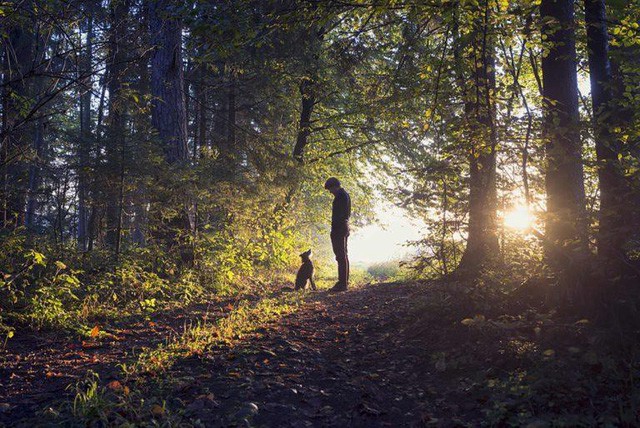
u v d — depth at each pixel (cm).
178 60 1164
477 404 415
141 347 594
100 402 396
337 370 516
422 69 783
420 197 601
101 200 946
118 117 998
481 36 623
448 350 532
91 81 796
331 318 745
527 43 638
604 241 482
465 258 624
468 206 588
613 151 542
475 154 593
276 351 569
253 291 1058
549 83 598
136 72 1366
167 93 1155
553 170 553
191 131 1934
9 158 911
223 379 476
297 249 1697
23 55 955
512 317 533
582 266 498
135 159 925
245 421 388
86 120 2070
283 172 1488
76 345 602
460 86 702
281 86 1678
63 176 938
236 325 680
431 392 454
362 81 1476
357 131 1764
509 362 468
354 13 845
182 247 1070
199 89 1741
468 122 577
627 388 388
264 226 1391
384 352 567
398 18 833
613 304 467
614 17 662
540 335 486
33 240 912
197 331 644
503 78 823
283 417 405
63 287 731
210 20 632
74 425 367
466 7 589
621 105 559
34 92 919
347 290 1066
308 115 1802
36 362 530
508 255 593
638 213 484
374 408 430
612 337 436
